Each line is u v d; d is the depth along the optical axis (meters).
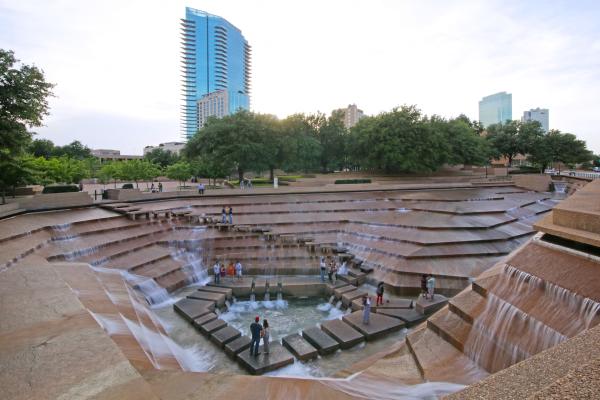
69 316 9.34
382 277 20.72
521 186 44.38
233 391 7.49
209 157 42.88
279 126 47.69
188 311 16.94
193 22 188.62
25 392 6.31
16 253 16.55
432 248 21.81
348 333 15.14
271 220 28.83
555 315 9.74
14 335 8.33
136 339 9.77
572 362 4.20
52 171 37.84
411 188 41.09
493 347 10.40
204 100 179.25
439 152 51.56
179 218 27.75
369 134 51.69
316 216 29.92
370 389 9.00
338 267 22.64
